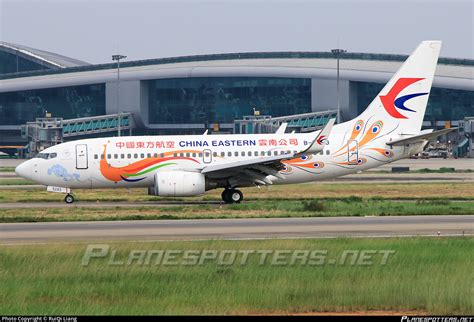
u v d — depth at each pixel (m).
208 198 199.88
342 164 187.50
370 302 77.50
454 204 170.12
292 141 188.12
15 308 74.88
